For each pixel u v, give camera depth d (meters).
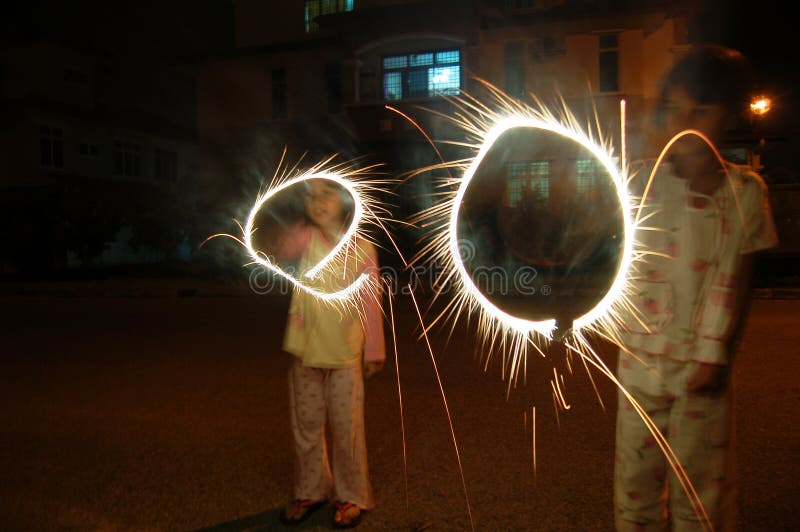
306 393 3.11
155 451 4.19
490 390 5.44
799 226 13.37
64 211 19.92
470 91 16.39
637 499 2.28
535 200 13.02
